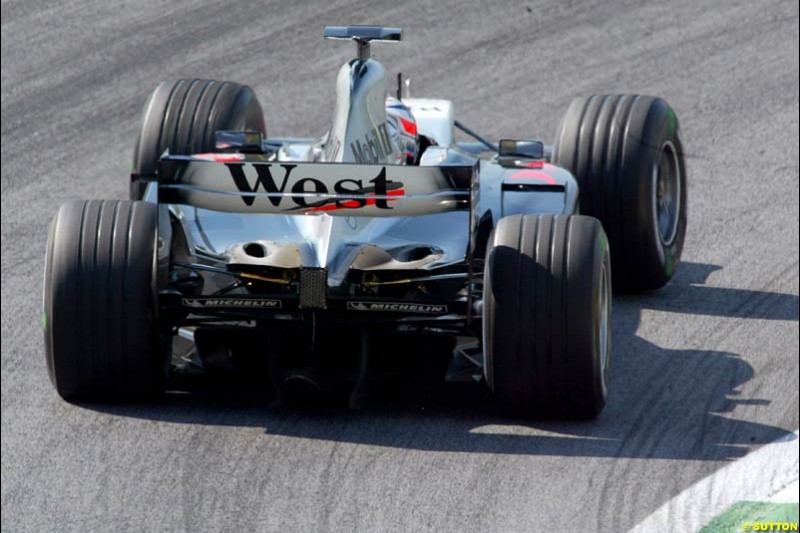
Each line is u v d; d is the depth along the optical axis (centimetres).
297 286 2316
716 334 2833
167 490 2092
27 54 4866
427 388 2448
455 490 2098
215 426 2312
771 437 2316
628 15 5331
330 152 2459
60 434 2283
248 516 2011
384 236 2398
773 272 3225
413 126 2752
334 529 1977
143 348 2325
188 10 5325
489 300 2275
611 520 2017
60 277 2309
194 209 2453
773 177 3897
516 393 2312
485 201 2555
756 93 4603
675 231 3162
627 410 2428
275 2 5419
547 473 2162
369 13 5325
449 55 4934
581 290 2248
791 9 5388
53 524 1989
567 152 3025
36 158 4016
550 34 5138
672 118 3125
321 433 2291
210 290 2367
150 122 3112
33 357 2652
